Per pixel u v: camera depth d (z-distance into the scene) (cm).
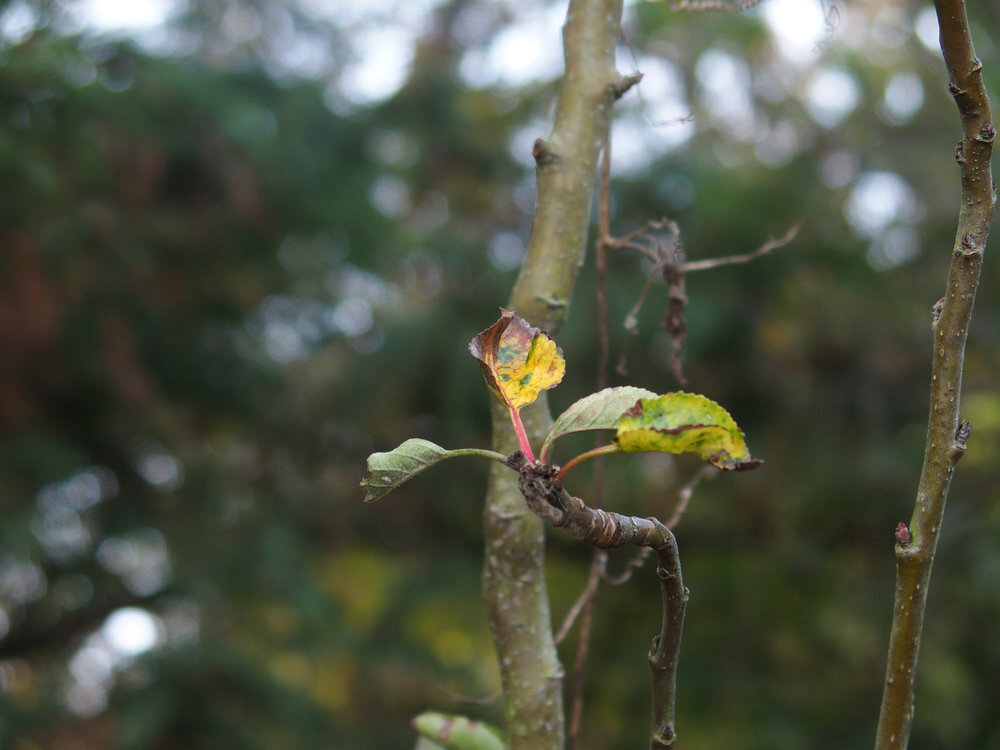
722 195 415
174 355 409
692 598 445
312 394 488
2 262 321
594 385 417
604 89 105
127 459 410
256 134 373
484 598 104
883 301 430
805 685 430
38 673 409
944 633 374
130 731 352
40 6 301
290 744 386
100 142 338
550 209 104
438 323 474
